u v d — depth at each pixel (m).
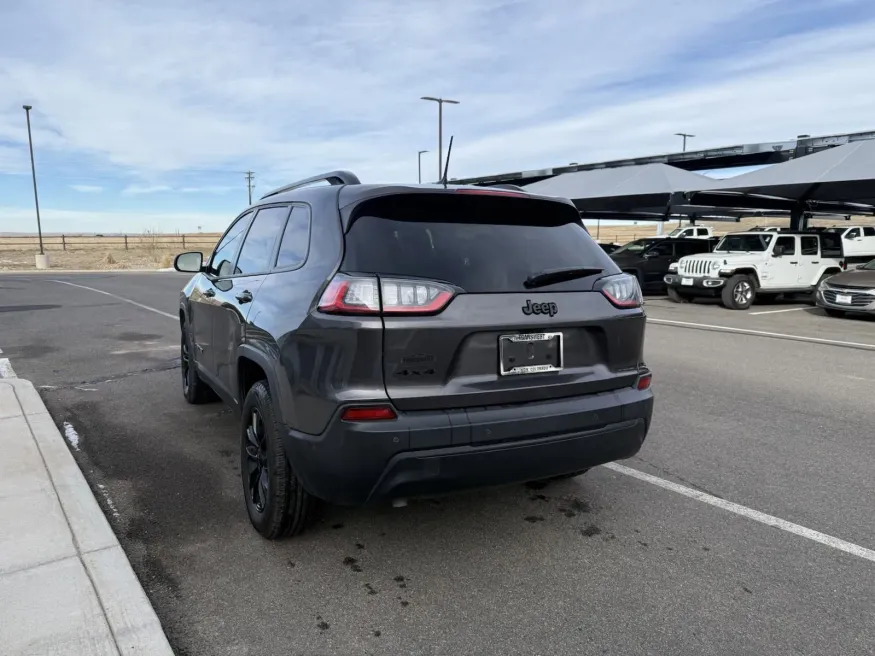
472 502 3.83
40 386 6.65
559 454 2.97
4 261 43.03
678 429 5.33
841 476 4.28
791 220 21.53
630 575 3.01
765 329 11.80
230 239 4.77
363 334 2.62
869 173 14.38
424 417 2.69
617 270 3.40
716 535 3.42
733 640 2.53
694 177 18.81
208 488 3.99
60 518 3.33
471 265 2.91
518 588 2.90
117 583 2.75
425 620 2.65
